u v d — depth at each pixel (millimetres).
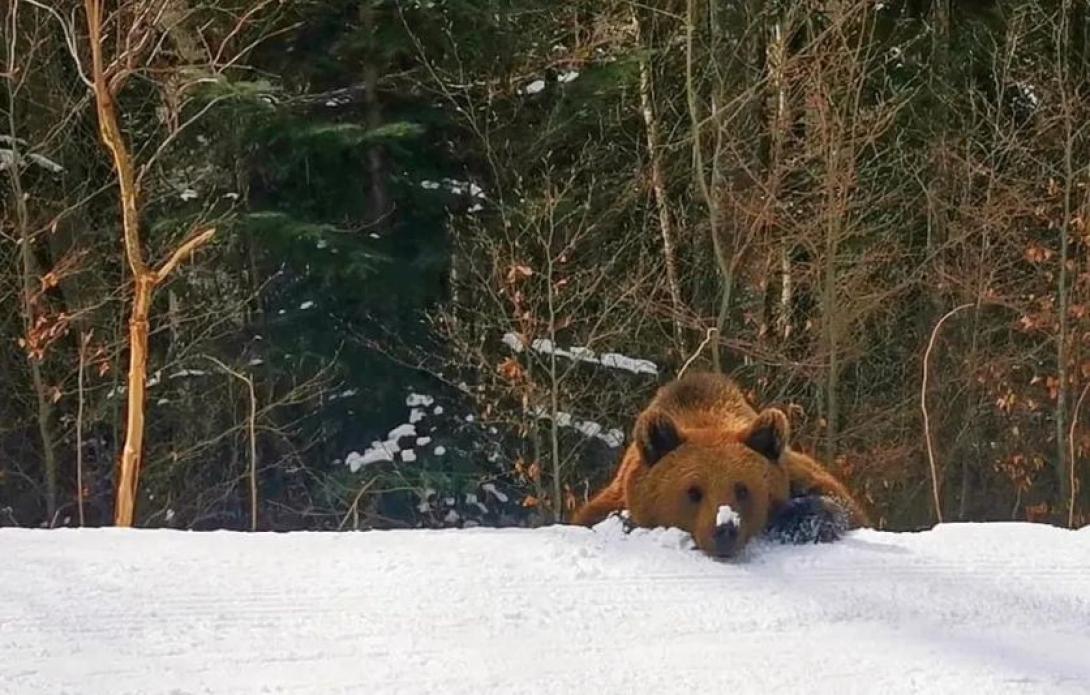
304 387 13250
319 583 3824
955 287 15328
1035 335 15922
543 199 13828
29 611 3475
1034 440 15812
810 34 14359
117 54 10156
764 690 3094
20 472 14062
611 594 3850
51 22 13461
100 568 3896
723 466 5211
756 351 13602
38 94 13711
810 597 3881
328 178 14117
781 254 14336
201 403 14422
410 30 13719
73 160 14109
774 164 13891
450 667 3193
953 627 3654
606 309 13492
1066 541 4668
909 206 15945
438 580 3891
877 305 14570
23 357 14086
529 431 13562
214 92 11859
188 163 14188
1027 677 3213
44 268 14531
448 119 14539
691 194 15531
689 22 13484
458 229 14664
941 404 15633
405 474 13906
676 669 3227
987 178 16094
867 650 3412
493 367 13555
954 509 16000
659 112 15383
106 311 14023
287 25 13562
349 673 3125
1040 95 15469
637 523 5441
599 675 3168
